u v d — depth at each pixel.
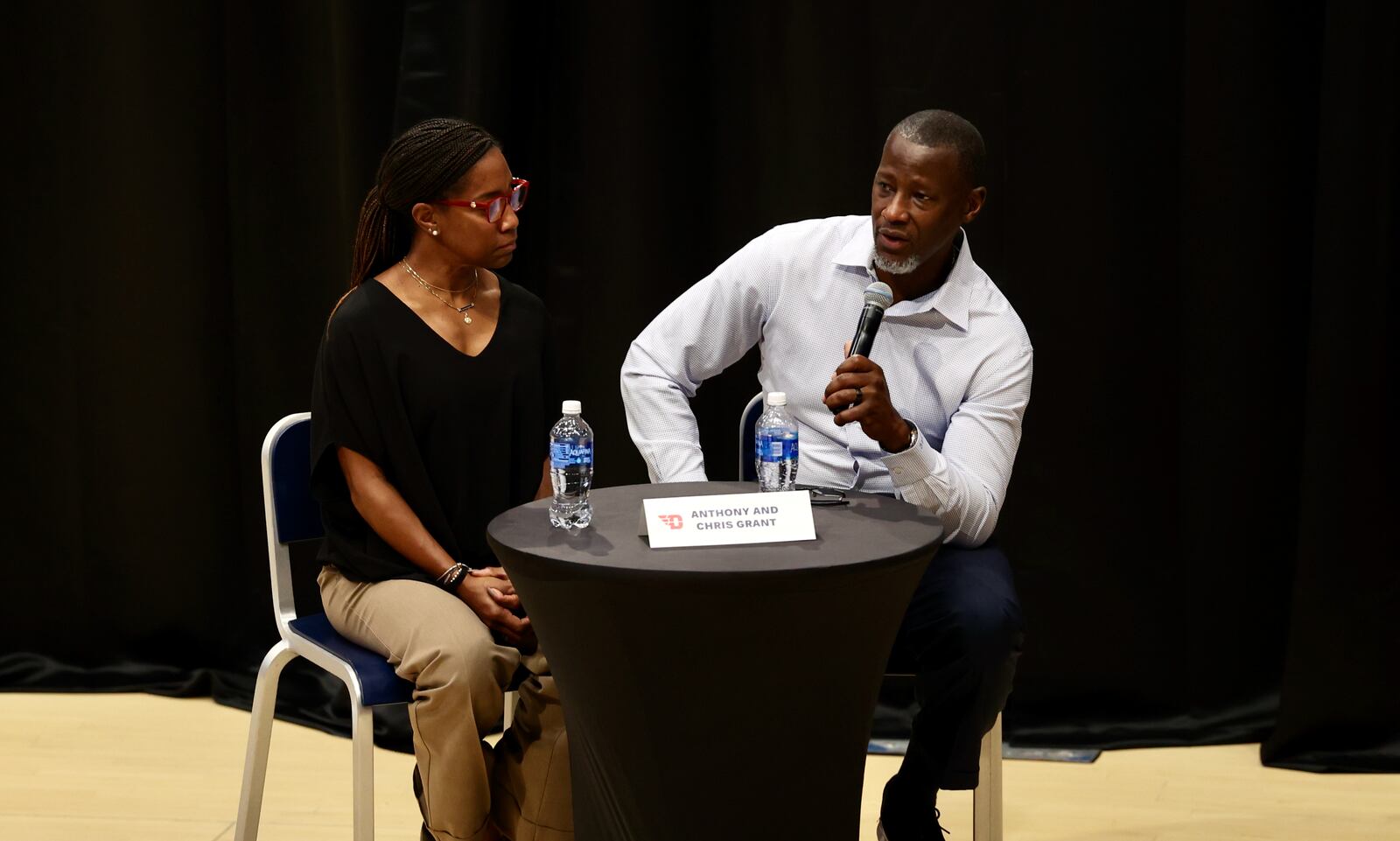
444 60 9.30
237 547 10.58
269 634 10.48
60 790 8.84
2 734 9.79
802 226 7.53
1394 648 9.02
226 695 10.39
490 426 6.95
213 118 10.16
